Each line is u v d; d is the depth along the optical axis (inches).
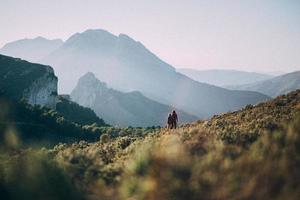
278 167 537.6
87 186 646.5
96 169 738.2
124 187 582.6
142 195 552.7
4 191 609.6
